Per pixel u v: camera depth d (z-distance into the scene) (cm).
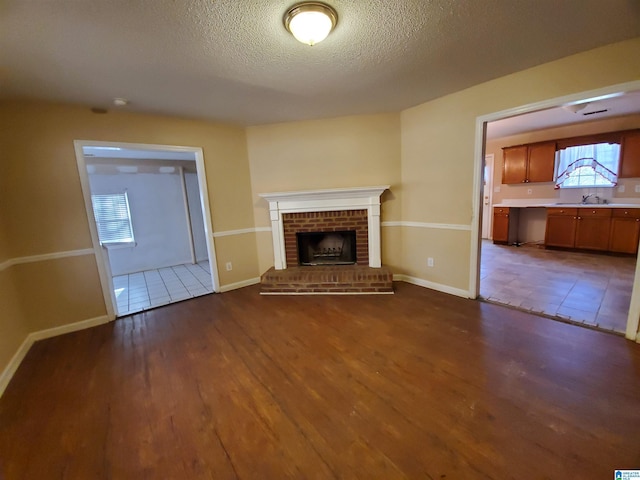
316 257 426
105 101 274
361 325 274
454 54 218
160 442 154
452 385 187
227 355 236
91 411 179
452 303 314
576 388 178
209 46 189
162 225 573
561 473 127
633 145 466
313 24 159
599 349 218
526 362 206
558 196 566
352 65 227
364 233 386
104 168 510
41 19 152
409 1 154
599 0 158
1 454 151
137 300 382
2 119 257
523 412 162
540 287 347
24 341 261
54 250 284
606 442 141
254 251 421
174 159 568
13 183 264
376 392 184
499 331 251
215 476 134
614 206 470
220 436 157
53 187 281
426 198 355
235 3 148
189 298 377
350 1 153
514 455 137
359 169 382
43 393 198
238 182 396
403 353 225
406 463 136
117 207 530
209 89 259
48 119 275
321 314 303
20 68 202
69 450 152
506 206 593
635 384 180
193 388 197
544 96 244
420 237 369
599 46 213
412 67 237
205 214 375
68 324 295
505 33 191
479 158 298
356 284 355
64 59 195
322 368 212
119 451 150
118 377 213
